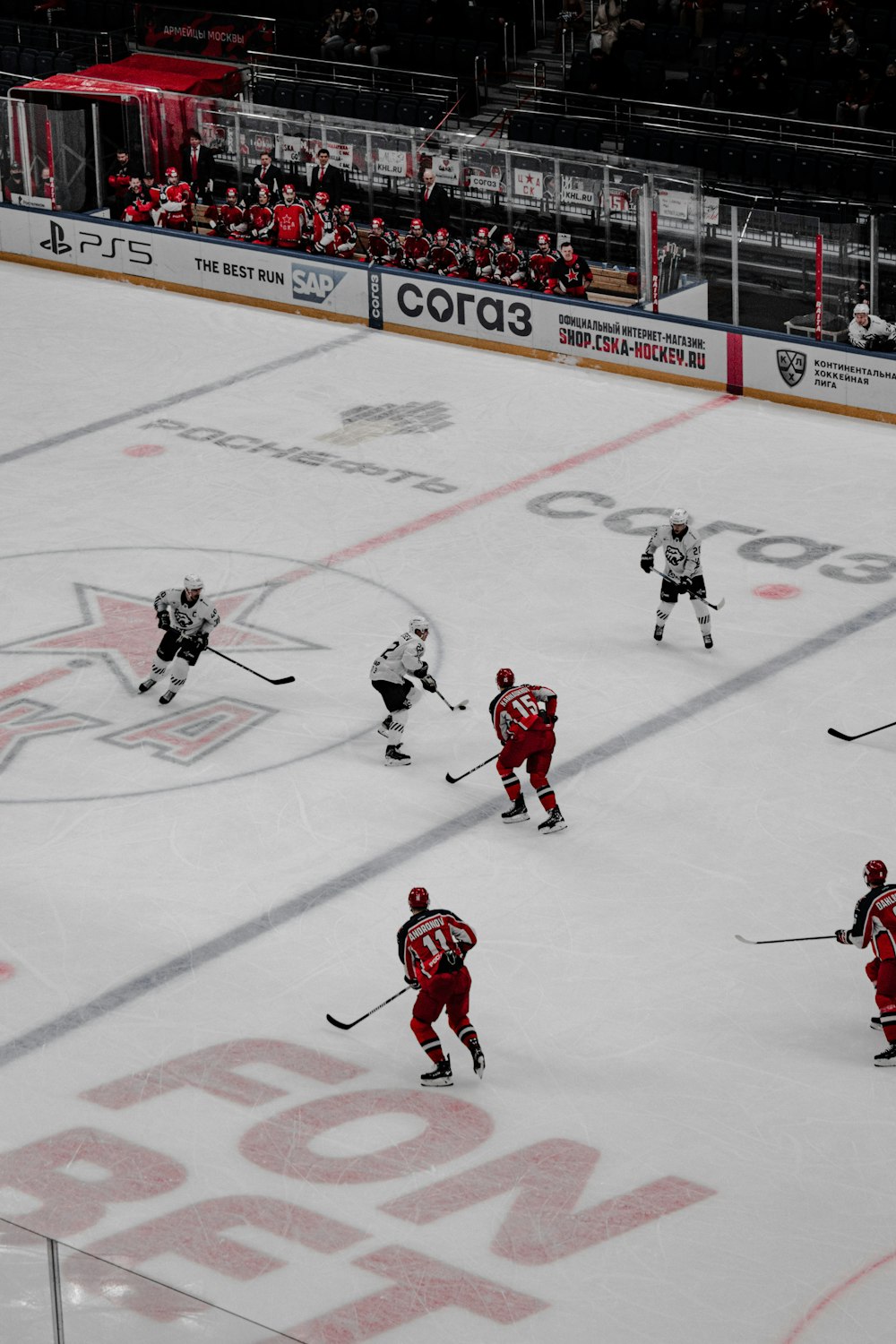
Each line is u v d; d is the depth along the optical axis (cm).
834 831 3428
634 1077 2797
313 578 4519
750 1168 2594
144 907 3250
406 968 2744
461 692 3972
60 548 4703
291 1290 2375
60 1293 1942
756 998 2978
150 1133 2691
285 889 3297
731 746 3731
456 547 4675
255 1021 2945
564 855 3381
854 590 4391
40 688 4022
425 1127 2695
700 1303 2345
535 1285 2381
